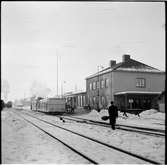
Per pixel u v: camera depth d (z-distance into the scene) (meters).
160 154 9.14
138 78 48.75
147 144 11.35
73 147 10.75
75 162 8.18
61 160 8.47
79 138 13.68
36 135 14.97
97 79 53.91
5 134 14.56
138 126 19.33
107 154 9.30
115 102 46.94
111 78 48.00
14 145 11.16
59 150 10.23
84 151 9.89
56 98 44.22
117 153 9.48
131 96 44.12
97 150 10.10
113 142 12.16
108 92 48.94
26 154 9.41
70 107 48.22
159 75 49.84
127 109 41.38
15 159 8.57
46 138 13.66
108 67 55.34
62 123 24.62
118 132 16.05
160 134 13.97
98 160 8.32
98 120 27.33
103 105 50.66
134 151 9.78
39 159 8.63
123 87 47.78
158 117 28.25
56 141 12.59
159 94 43.41
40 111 53.09
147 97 44.34
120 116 31.64
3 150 9.97
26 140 12.76
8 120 25.67
